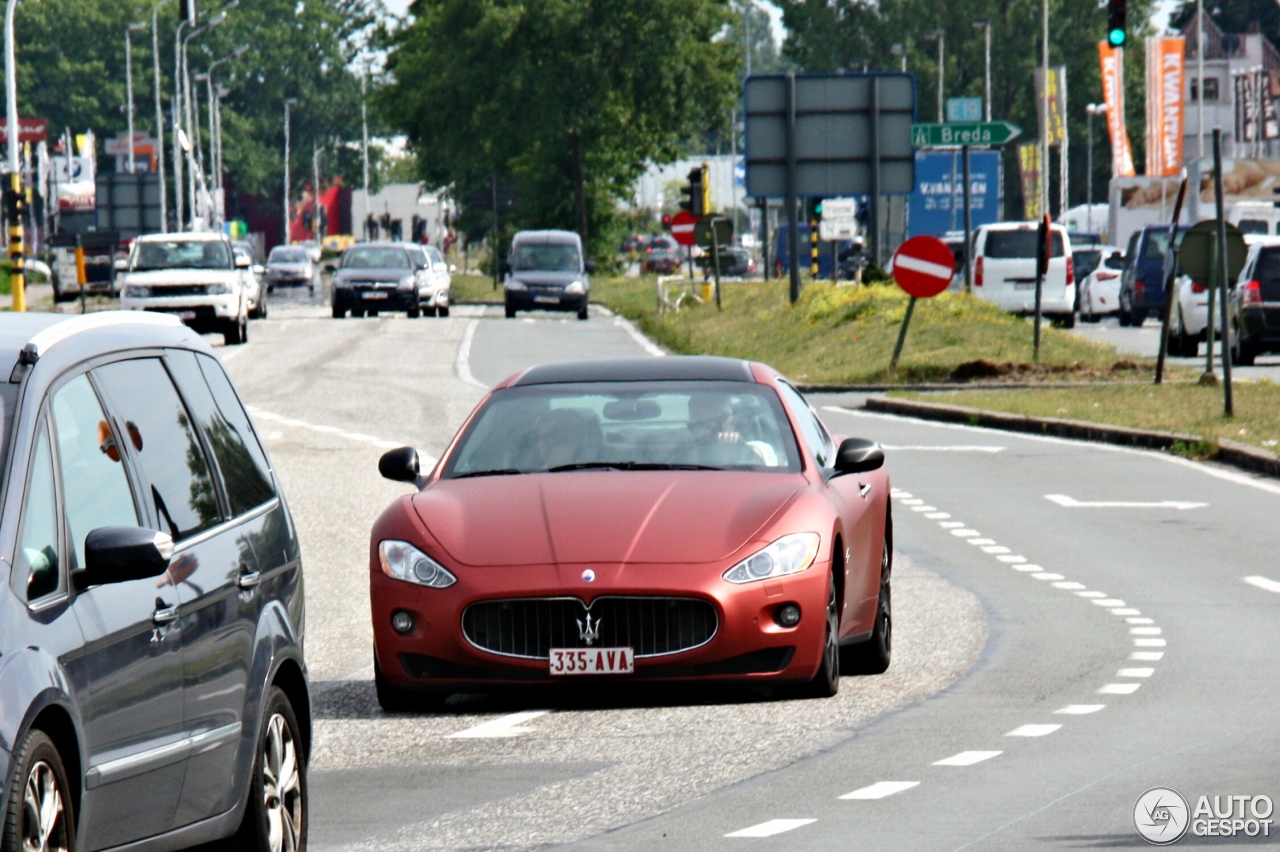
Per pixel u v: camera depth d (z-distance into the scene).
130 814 17.69
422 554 30.45
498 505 31.23
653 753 27.50
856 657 34.00
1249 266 112.69
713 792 24.91
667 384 34.53
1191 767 25.80
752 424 33.53
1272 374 105.31
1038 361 104.06
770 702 31.14
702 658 29.70
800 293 146.38
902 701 31.06
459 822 23.56
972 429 80.75
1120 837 22.09
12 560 16.61
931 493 59.78
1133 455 69.94
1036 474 64.44
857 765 26.30
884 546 35.16
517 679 29.86
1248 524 52.34
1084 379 101.44
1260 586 42.47
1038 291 104.31
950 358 106.88
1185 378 98.62
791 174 135.38
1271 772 25.39
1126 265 163.25
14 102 148.50
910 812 23.55
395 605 30.27
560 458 32.94
